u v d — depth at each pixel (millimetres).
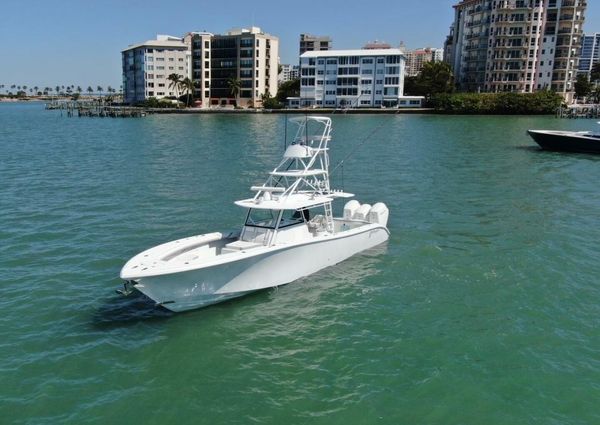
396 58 148125
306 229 18000
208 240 17359
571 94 150125
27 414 10570
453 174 41344
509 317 14969
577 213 27844
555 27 144500
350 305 15719
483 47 154625
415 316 15055
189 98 175500
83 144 64250
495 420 10531
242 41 169750
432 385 11664
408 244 21797
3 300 15797
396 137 74250
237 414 10648
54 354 12766
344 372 12188
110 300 15883
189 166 45250
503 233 23688
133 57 199000
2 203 28844
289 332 14047
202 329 14109
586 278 17906
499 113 133625
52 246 21109
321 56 153750
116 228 24016
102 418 10484
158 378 11852
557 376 12008
